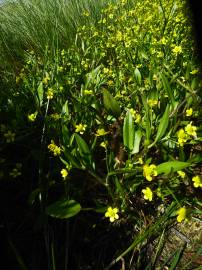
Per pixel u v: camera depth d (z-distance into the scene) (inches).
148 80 13.4
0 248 10.2
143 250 9.4
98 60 18.2
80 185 11.2
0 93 16.4
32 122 14.1
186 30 16.5
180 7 17.9
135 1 25.0
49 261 8.7
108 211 9.0
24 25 24.5
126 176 9.9
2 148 12.9
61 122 12.1
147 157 11.2
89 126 12.7
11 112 14.7
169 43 15.6
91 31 21.7
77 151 10.0
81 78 17.2
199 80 11.4
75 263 9.6
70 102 15.6
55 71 16.9
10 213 11.3
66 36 23.5
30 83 17.1
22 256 9.9
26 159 12.5
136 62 16.4
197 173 10.6
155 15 19.6
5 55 23.1
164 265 9.0
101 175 11.3
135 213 10.3
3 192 12.0
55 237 10.2
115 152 11.6
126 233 10.0
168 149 10.6
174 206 9.4
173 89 12.4
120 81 15.4
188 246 9.3
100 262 9.5
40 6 25.9
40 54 22.5
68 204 9.1
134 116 11.7
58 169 11.3
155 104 11.4
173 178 9.9
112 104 11.2
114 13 23.3
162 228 9.7
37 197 11.4
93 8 25.8
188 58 15.1
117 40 19.2
